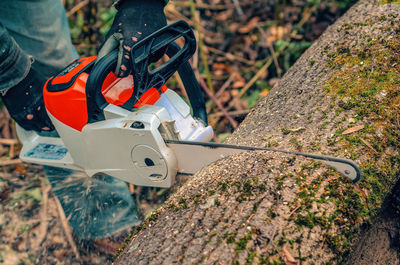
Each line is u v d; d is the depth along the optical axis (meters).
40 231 2.38
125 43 1.42
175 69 1.56
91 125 1.49
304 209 1.20
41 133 1.93
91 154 1.59
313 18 3.34
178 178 1.80
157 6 1.54
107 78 1.49
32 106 1.75
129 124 1.39
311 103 1.64
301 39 3.21
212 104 2.93
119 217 2.18
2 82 1.60
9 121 2.98
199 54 3.36
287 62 3.09
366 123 1.47
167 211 1.40
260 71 3.07
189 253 1.16
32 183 2.67
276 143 1.48
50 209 2.51
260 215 1.20
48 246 2.31
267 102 1.89
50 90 1.52
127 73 1.41
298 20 3.45
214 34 3.55
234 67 3.27
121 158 1.51
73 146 1.62
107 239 2.22
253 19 3.59
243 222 1.19
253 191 1.27
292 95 1.78
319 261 1.13
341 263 1.19
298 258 1.11
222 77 3.20
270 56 3.22
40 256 2.27
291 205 1.21
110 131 1.44
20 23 2.00
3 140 2.93
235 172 1.36
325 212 1.20
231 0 3.81
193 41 1.52
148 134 1.36
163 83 1.54
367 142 1.41
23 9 1.96
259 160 1.36
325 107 1.57
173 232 1.26
